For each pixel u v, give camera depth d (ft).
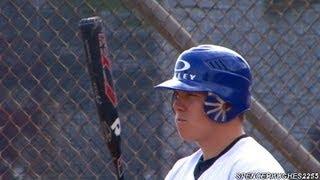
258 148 30.45
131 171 52.80
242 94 31.01
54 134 53.01
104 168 53.31
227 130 30.94
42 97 52.80
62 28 52.37
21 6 52.21
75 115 53.11
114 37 52.39
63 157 53.06
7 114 52.75
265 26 51.93
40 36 52.37
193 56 31.24
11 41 52.80
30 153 53.01
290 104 52.03
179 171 32.53
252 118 46.88
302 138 52.21
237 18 51.88
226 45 51.60
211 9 51.55
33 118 52.90
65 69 52.85
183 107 31.24
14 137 52.85
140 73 52.60
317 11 51.65
